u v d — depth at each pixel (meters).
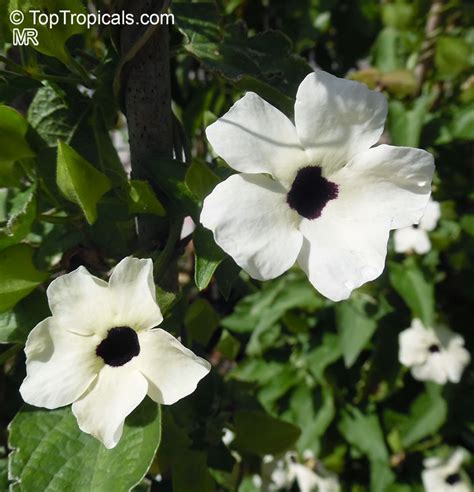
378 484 0.30
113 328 0.12
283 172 0.11
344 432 0.30
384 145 0.11
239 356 0.33
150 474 0.16
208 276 0.12
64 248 0.14
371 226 0.11
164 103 0.14
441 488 0.30
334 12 0.32
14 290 0.13
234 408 0.17
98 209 0.14
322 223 0.11
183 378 0.11
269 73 0.14
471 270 0.30
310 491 0.30
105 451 0.12
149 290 0.11
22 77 0.14
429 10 0.29
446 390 0.30
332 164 0.11
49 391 0.11
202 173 0.12
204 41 0.14
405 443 0.30
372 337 0.30
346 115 0.11
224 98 0.21
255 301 0.29
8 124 0.14
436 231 0.29
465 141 0.28
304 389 0.30
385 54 0.29
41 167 0.14
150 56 0.13
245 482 0.30
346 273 0.11
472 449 0.32
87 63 0.15
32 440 0.13
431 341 0.29
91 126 0.14
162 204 0.14
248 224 0.10
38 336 0.11
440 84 0.30
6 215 0.14
